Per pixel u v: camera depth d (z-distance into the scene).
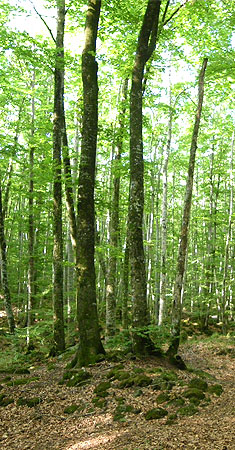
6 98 15.70
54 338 11.08
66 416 6.21
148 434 5.16
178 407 6.07
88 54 9.42
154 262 21.39
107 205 11.41
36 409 6.64
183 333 17.89
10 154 13.16
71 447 5.17
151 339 8.73
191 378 7.61
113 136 12.22
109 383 7.00
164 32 11.93
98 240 12.63
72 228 11.74
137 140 8.77
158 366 7.89
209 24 12.34
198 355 13.05
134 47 11.36
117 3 10.64
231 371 10.51
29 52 10.41
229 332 17.77
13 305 23.00
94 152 9.25
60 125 11.76
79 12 12.20
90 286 8.70
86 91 9.35
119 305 20.69
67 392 7.09
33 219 14.98
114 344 9.46
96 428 5.61
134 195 8.59
